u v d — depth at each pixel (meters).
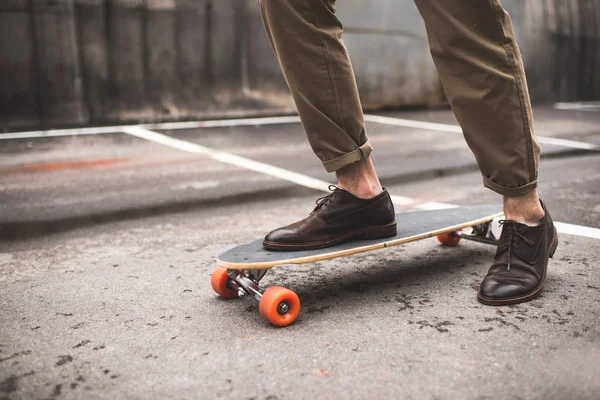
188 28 7.21
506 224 1.84
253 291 1.71
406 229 1.99
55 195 3.52
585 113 8.61
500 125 1.71
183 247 2.50
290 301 1.65
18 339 1.59
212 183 3.88
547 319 1.63
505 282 1.76
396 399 1.24
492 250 2.36
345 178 1.83
